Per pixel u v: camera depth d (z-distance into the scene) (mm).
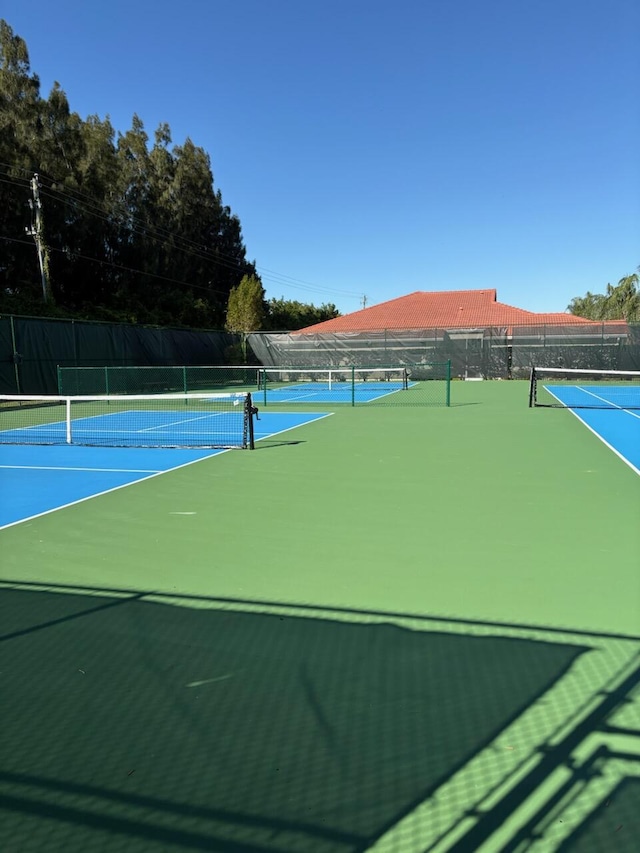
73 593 4043
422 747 2400
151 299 41781
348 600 3838
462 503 6254
